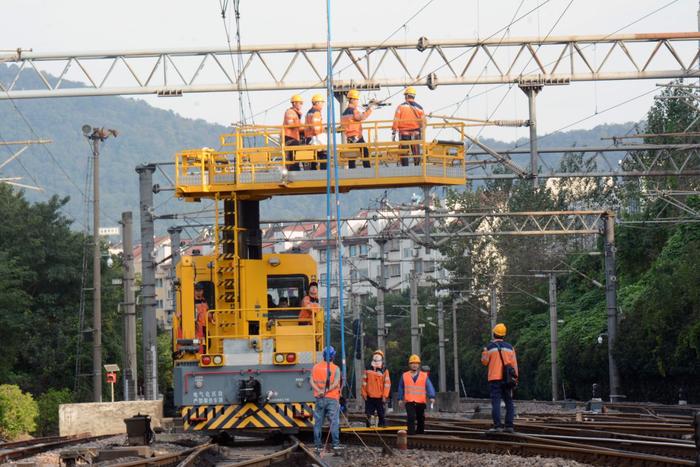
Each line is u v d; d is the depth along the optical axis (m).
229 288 30.92
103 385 83.94
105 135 64.62
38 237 86.81
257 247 31.50
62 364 82.75
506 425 27.92
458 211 56.62
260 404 30.08
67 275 86.25
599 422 35.47
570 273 99.19
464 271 114.69
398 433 27.34
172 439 37.03
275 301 31.58
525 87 44.75
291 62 44.75
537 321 101.69
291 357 30.16
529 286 107.62
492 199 111.88
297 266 31.48
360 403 69.38
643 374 70.19
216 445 29.02
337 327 112.94
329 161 28.33
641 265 85.25
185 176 30.88
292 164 31.16
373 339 139.75
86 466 26.06
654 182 81.62
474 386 117.94
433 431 31.14
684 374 66.62
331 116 28.44
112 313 88.38
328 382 27.19
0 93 44.72
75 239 88.12
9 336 68.56
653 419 38.22
